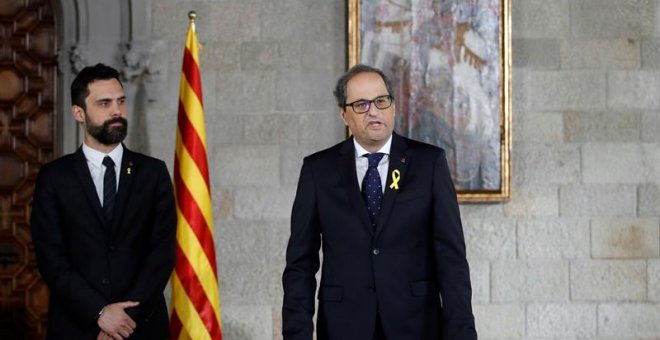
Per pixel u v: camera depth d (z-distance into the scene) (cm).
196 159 890
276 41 1020
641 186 1019
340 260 588
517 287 1012
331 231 593
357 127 588
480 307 1009
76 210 702
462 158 1004
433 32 1007
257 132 1017
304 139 1019
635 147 1020
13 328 1029
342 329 579
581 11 1022
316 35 1020
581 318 1013
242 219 1014
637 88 1021
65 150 1007
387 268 579
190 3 1015
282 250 1016
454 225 586
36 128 1035
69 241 704
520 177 1017
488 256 1012
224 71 1016
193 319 867
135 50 994
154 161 740
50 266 688
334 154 610
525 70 1020
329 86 1019
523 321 1009
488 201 1009
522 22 1022
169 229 729
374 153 600
